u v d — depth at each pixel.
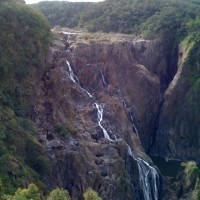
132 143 90.81
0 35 73.62
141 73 107.12
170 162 103.62
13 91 71.00
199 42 110.00
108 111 90.25
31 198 45.12
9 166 57.94
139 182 81.62
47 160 64.06
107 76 104.62
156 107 110.31
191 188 79.75
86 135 77.56
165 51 118.00
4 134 61.38
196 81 107.06
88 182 68.88
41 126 71.94
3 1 81.69
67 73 88.44
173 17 121.81
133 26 126.12
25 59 74.94
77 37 111.25
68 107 80.81
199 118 105.88
